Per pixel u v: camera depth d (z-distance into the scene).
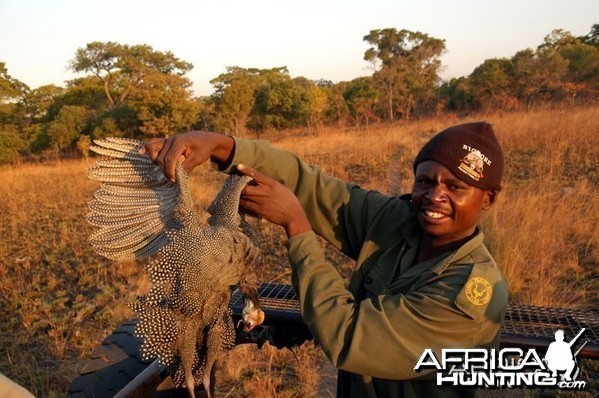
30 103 20.81
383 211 1.23
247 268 1.03
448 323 0.95
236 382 2.25
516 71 15.87
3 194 7.43
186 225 0.99
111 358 1.59
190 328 0.98
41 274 3.77
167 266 0.96
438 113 14.91
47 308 3.10
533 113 10.22
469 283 0.97
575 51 17.02
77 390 1.54
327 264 1.07
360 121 16.84
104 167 1.04
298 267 1.06
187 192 1.01
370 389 1.05
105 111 16.67
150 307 0.96
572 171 5.61
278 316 1.44
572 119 8.14
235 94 16.14
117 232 1.02
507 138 7.70
